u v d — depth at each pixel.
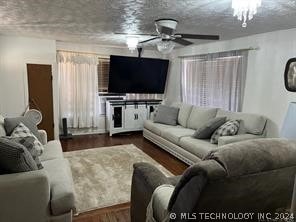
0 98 4.36
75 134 5.58
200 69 4.86
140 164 1.99
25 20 2.98
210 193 1.06
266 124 3.53
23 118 3.17
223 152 1.11
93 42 5.05
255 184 1.14
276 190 1.25
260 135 3.45
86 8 2.40
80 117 5.46
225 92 4.23
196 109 4.49
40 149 2.74
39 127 4.69
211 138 3.51
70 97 5.31
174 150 4.03
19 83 4.46
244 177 1.08
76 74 5.29
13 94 4.44
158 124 4.84
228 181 1.05
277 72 3.37
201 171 1.03
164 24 2.79
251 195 1.18
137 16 2.69
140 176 1.88
